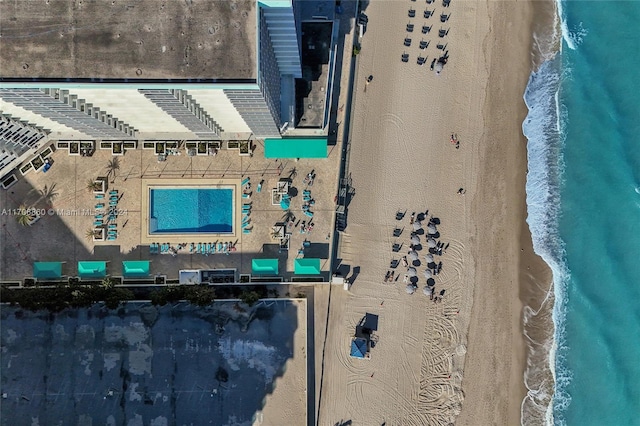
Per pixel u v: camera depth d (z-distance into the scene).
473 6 57.25
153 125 49.94
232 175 54.94
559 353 56.97
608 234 56.84
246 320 54.66
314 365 55.62
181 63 33.69
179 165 54.66
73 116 41.53
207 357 54.38
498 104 57.56
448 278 56.84
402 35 56.88
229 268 54.88
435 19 57.03
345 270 56.16
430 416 56.12
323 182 55.53
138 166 54.38
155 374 54.06
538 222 57.59
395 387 56.09
